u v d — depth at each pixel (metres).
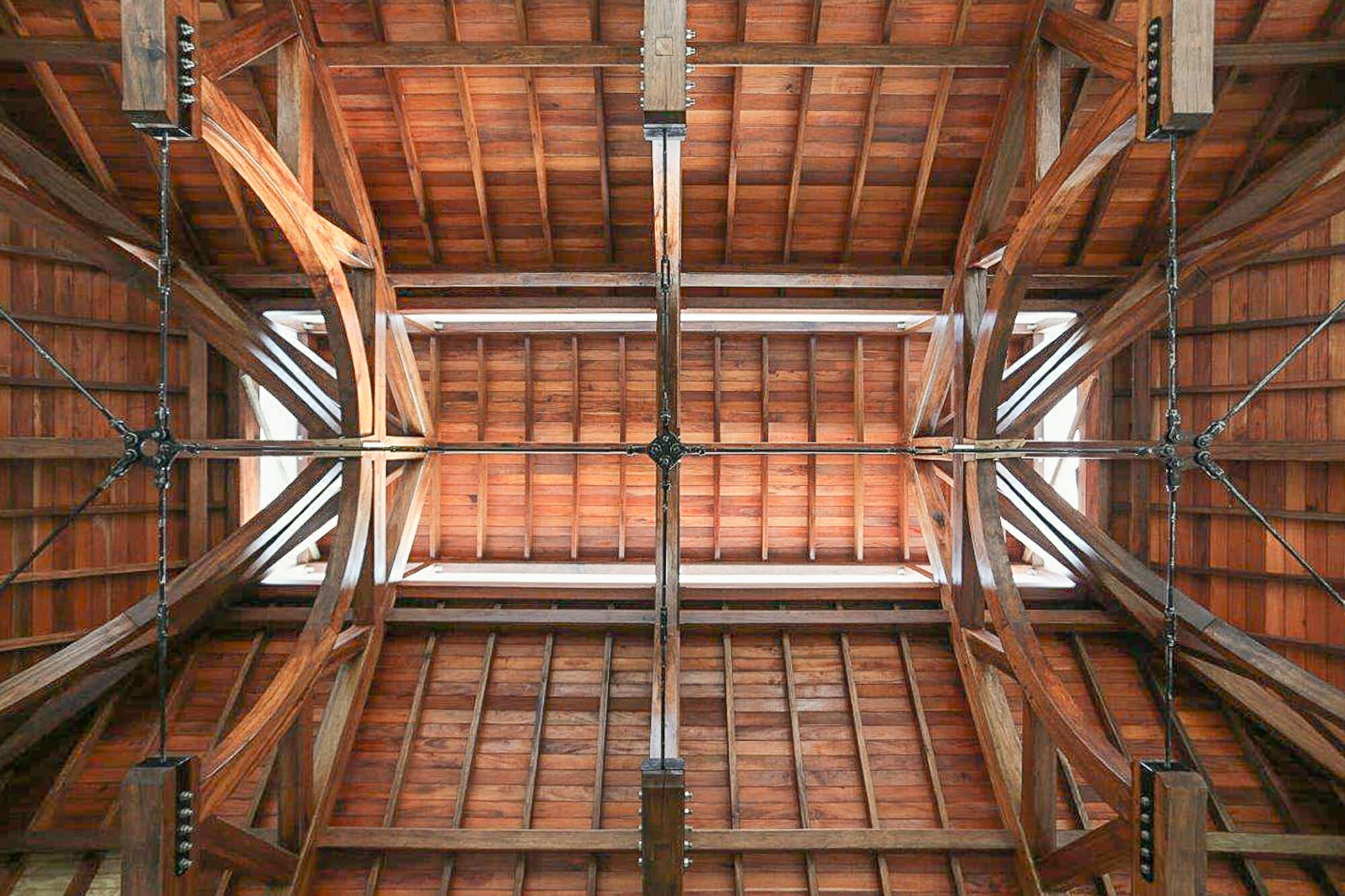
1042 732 6.31
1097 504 8.61
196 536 8.27
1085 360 6.35
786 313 8.27
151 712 7.48
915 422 8.65
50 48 6.01
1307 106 6.79
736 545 10.20
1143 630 6.73
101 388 7.75
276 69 6.55
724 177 7.44
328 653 6.02
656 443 5.32
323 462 6.77
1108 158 4.56
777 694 7.81
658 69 3.80
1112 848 5.05
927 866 6.72
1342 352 7.18
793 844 6.71
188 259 7.75
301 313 8.36
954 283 7.66
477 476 10.18
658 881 3.83
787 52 6.23
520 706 7.70
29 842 6.39
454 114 6.92
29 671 5.61
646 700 7.77
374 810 6.98
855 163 7.32
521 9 6.25
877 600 8.27
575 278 7.88
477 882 6.64
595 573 9.55
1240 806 6.91
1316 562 7.36
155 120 3.85
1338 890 6.29
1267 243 5.27
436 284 7.82
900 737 7.49
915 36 6.45
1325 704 5.26
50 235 5.28
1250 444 7.53
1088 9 6.37
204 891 6.18
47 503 7.45
